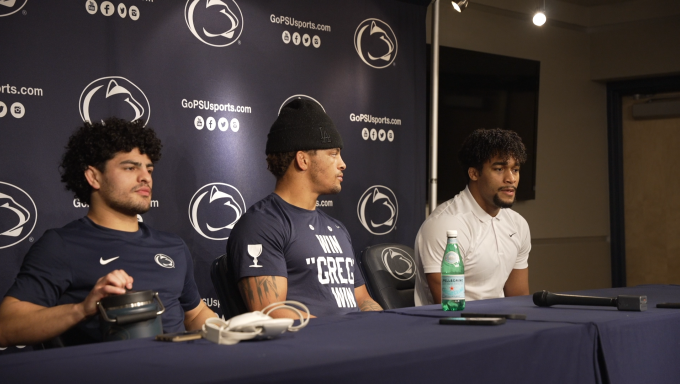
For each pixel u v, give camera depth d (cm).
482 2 437
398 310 153
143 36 254
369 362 89
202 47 269
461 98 418
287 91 293
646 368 133
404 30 334
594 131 526
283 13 292
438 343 101
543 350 113
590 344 122
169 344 106
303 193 198
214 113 271
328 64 307
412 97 337
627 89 521
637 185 530
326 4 306
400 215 330
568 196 505
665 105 510
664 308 154
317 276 190
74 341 155
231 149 275
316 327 123
